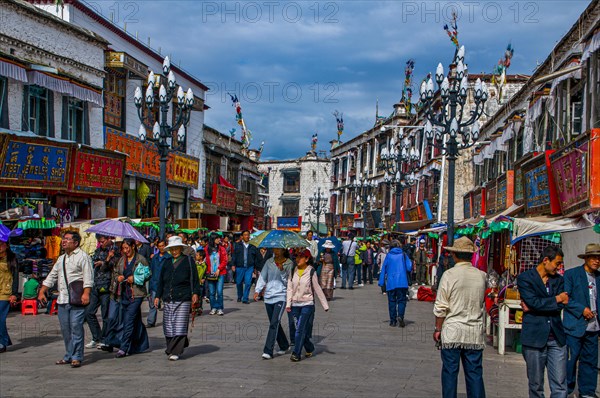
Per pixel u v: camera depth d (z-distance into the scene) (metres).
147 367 9.05
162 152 18.73
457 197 33.31
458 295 6.62
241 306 18.02
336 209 64.38
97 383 7.94
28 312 14.97
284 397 7.34
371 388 7.90
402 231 35.66
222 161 40.53
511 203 20.67
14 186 17.59
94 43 22.84
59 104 20.91
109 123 24.17
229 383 8.02
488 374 9.20
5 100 18.28
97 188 21.62
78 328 9.03
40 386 7.73
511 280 12.37
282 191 75.81
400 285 14.11
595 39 13.73
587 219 11.74
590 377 7.86
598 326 7.84
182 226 30.55
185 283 9.76
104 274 10.45
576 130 16.03
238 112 48.44
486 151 26.64
